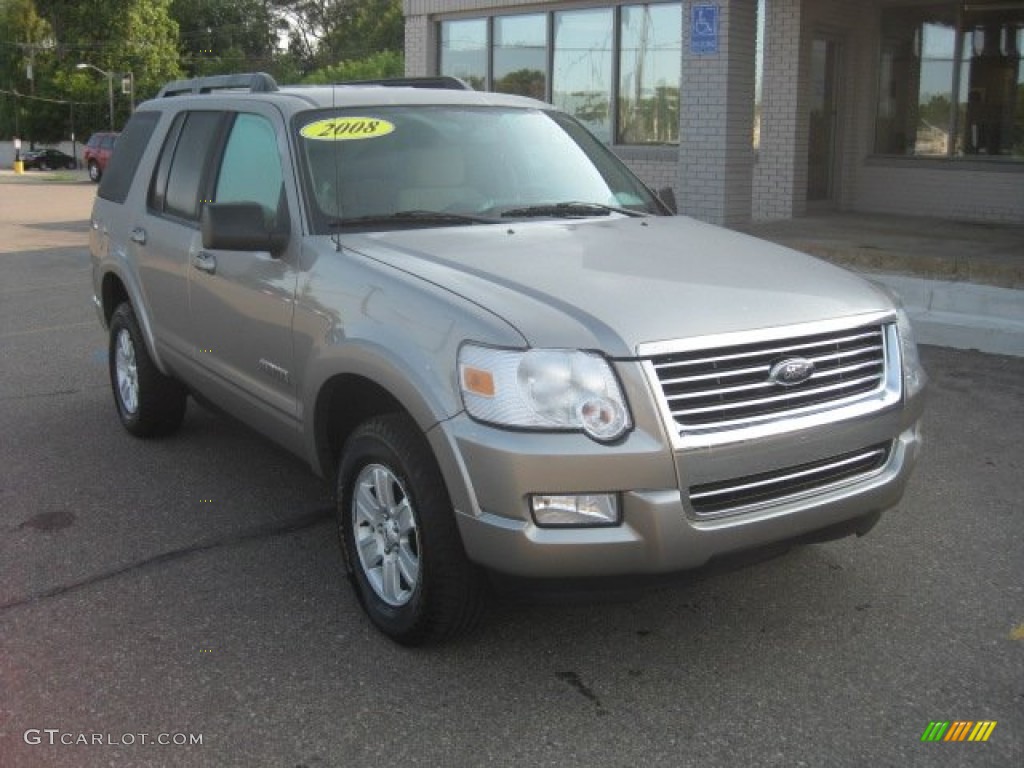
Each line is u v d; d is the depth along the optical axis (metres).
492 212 4.70
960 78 13.91
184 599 4.31
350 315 3.95
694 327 3.45
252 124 5.07
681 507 3.34
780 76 13.95
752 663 3.78
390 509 3.86
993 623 4.04
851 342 3.78
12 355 8.95
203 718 3.45
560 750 3.27
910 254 10.21
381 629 3.95
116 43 71.12
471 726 3.40
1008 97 13.52
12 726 3.41
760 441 3.46
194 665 3.78
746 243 4.54
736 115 12.23
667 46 14.95
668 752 3.25
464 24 17.05
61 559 4.70
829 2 13.99
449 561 3.59
